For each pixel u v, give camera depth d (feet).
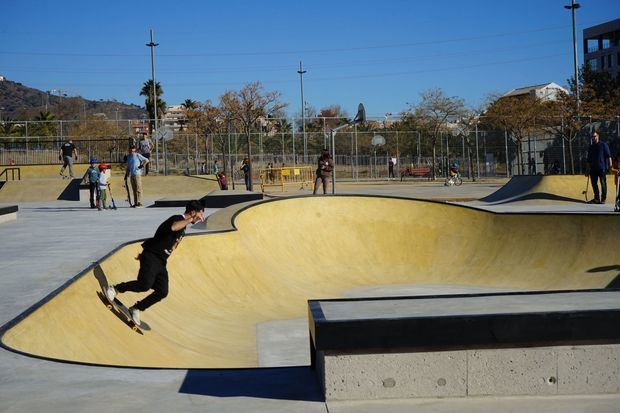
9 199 94.07
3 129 185.16
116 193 96.53
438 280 47.83
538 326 15.90
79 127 195.21
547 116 146.30
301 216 54.19
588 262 44.88
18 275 30.99
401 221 54.49
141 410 14.82
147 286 23.30
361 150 163.53
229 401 15.49
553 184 72.74
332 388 15.67
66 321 23.68
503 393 16.12
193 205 23.56
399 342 15.64
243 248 44.83
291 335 33.17
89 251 38.27
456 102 182.70
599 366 16.21
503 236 50.65
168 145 158.10
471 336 15.78
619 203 53.47
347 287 46.32
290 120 168.86
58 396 15.70
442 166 156.25
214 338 31.76
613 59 254.68
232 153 159.43
